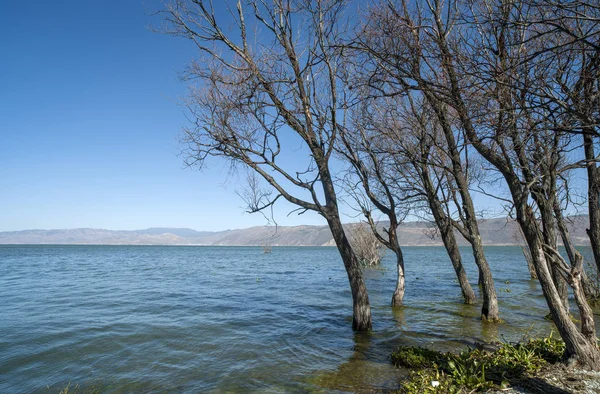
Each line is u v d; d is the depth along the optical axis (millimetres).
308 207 10547
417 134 11320
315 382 7316
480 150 6332
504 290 20828
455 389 5945
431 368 7234
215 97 9656
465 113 5000
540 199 7473
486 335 10688
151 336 11250
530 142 6891
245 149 9828
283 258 74125
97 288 23281
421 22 6863
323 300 18594
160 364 8719
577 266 6297
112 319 13594
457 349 9266
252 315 14578
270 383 7379
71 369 8422
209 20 9188
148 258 73062
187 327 12438
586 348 6152
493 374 6367
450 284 24875
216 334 11523
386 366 8062
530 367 6414
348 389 6844
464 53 5027
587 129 4172
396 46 5418
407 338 10523
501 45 5020
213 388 7211
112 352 9688
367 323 11359
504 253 95625
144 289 22906
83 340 10758
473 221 12906
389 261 54594
